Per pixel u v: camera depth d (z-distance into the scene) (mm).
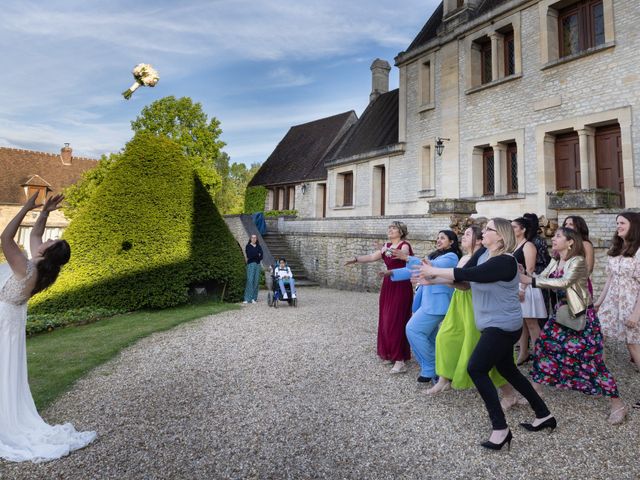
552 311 4691
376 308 9281
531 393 3162
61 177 30078
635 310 3725
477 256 3691
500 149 12844
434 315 4184
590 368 3350
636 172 9602
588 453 2850
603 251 6930
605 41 10227
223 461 2789
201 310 8797
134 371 4758
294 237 17797
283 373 4652
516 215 12133
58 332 7102
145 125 23953
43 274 3004
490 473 2629
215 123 24844
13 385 2938
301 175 24406
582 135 10664
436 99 15094
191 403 3803
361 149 19078
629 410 3549
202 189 10203
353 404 3771
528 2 11883
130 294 8578
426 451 2920
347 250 14328
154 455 2865
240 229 17188
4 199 26406
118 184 9086
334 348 5703
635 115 9648
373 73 22391
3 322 2902
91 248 8609
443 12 15383
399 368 4637
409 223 11367
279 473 2645
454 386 3566
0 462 2740
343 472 2656
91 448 2967
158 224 9117
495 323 2953
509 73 12984
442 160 14688
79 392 4090
